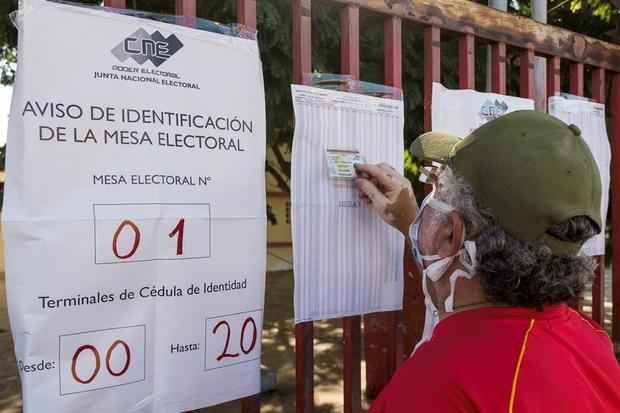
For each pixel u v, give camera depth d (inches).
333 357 185.9
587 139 111.7
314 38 145.0
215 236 65.2
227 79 66.3
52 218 55.4
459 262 45.8
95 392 58.1
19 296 54.3
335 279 77.7
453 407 38.6
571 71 111.1
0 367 176.1
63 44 56.0
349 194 78.5
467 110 92.2
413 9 85.0
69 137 56.4
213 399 65.9
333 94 76.8
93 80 57.6
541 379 39.1
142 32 60.3
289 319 246.2
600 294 115.0
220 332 66.2
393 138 83.7
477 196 43.2
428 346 43.7
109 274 58.4
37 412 55.0
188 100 63.3
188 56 63.4
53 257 55.6
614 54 115.8
